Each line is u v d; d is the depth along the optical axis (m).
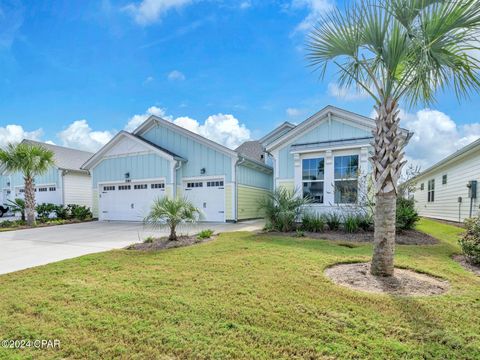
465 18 3.12
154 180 14.01
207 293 3.49
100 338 2.56
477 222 5.21
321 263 4.73
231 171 12.94
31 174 13.11
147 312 3.03
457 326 2.63
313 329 2.62
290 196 9.52
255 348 2.37
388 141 3.92
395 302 3.14
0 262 5.61
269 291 3.51
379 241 4.05
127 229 11.05
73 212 15.22
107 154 15.37
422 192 17.16
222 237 7.89
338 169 10.37
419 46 3.36
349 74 4.34
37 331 2.69
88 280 4.12
